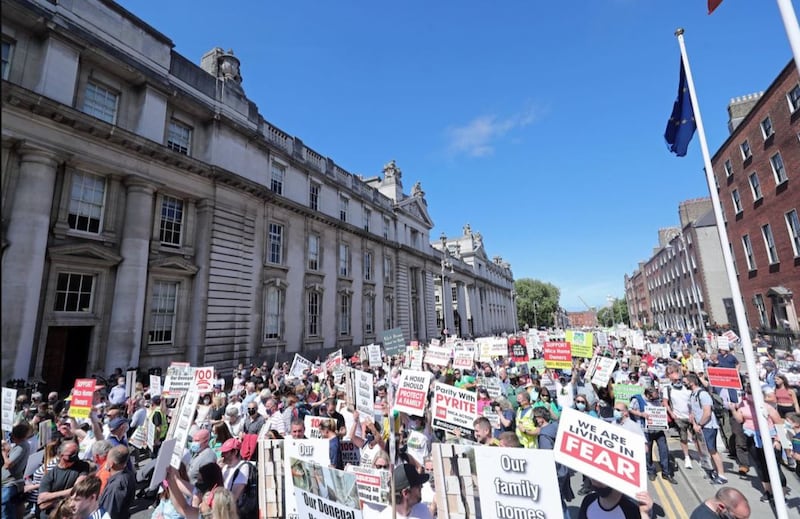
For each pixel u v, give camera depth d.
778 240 25.47
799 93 22.80
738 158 29.61
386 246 39.12
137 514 7.99
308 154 30.38
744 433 8.61
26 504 7.76
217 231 20.94
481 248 79.44
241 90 24.22
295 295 26.30
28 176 14.33
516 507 4.82
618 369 13.84
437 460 5.23
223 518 4.52
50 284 14.91
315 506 4.90
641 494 4.54
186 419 5.97
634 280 92.06
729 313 41.06
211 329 19.86
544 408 8.38
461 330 62.00
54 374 15.16
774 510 7.52
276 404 9.87
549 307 108.44
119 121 17.73
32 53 15.09
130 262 17.12
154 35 19.17
